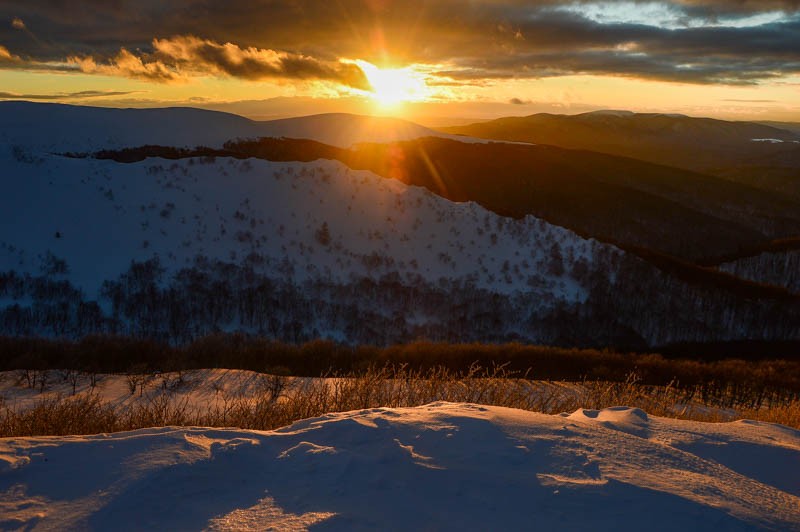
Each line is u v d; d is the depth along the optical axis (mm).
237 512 2756
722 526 2678
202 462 3182
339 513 2688
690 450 3830
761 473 3588
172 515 2725
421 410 4297
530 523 2646
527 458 3322
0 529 2553
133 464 3141
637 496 2875
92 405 7496
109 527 2619
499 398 8492
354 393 8195
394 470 3109
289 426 4000
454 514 2719
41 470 3141
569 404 9039
